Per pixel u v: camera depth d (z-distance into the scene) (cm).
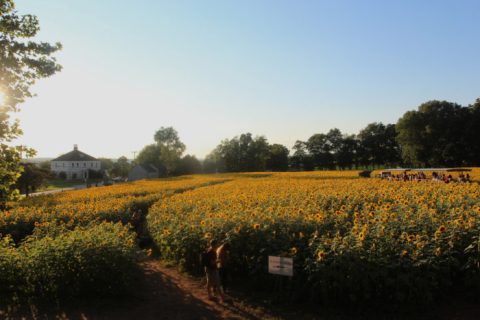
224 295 870
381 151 10069
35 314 769
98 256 834
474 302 724
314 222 957
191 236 1027
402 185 2156
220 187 2873
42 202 2297
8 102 898
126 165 12644
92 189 3556
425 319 669
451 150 6862
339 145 10700
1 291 878
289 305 780
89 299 839
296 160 11306
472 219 848
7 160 906
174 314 770
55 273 841
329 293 749
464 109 7219
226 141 11300
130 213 1803
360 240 749
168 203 1762
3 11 943
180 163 10300
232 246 937
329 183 2662
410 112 7444
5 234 1383
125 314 770
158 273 1065
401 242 772
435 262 695
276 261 777
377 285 700
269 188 2361
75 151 11781
